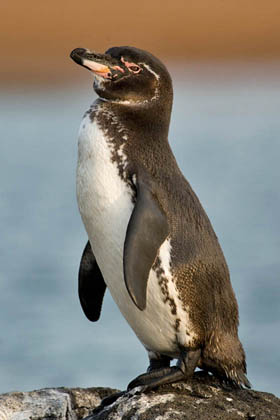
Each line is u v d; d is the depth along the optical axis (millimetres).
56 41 106000
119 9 78812
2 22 107312
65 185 65688
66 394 13383
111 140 11992
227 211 51750
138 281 11180
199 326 12000
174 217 11812
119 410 11555
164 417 11211
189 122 107000
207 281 11953
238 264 36156
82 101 112125
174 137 93125
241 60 123188
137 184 11648
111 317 27031
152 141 12219
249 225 46719
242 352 12453
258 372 22031
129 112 12312
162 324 12039
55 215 52562
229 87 126312
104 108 12383
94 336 24922
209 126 103375
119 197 11781
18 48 107812
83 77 109875
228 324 12258
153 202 11531
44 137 94438
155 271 11695
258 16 114625
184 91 123875
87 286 13453
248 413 11430
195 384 12180
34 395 13336
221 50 118625
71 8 103312
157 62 12578
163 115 12516
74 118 107750
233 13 114250
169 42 111000
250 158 77062
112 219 11797
